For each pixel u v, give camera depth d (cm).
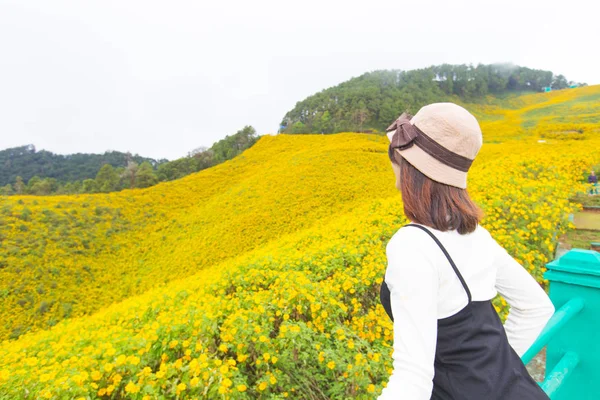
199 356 320
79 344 529
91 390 294
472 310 91
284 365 311
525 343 110
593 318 134
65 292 2722
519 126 6438
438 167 94
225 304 447
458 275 90
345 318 443
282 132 8744
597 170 975
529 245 563
